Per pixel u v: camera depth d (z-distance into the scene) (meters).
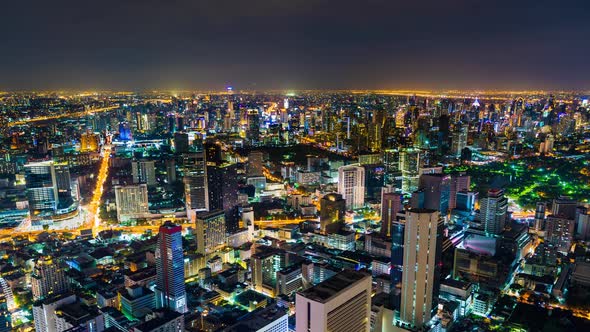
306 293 139.62
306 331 140.88
